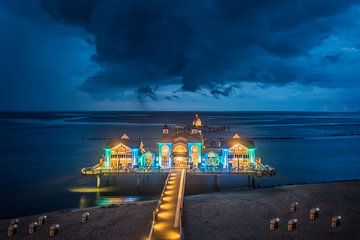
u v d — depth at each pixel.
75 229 45.59
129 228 45.31
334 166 103.69
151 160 80.50
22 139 169.38
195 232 43.41
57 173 89.44
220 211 51.59
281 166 103.38
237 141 80.56
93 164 102.50
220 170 74.06
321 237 41.31
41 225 47.38
